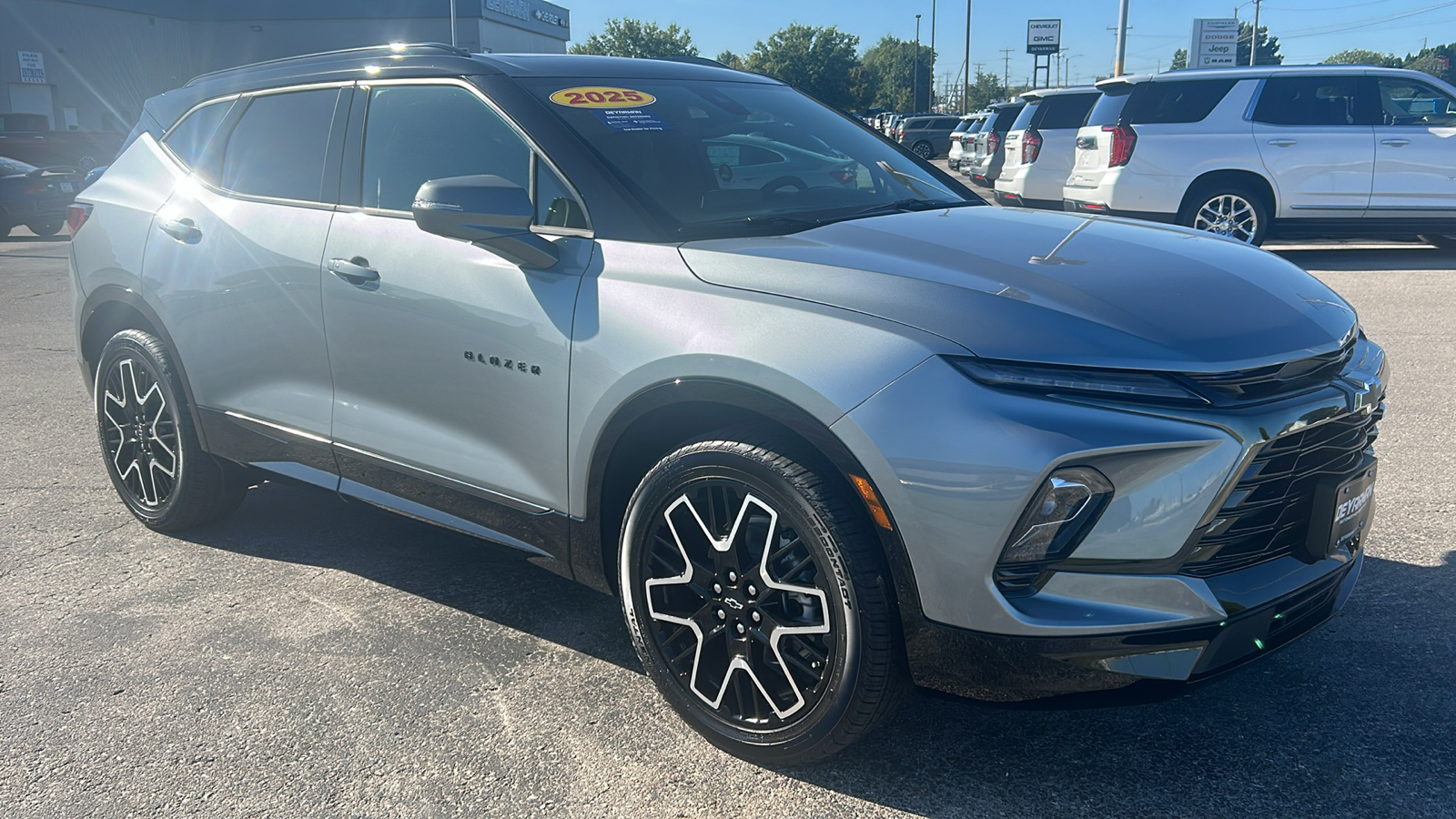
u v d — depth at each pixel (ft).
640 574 8.83
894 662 7.61
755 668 8.23
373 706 9.45
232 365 12.31
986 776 8.23
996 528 6.93
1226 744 8.53
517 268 9.46
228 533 13.79
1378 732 8.60
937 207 10.75
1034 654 7.09
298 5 152.05
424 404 10.41
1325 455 7.91
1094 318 7.43
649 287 8.62
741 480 7.97
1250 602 7.33
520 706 9.41
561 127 9.91
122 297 13.37
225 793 8.23
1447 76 239.09
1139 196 34.01
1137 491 6.95
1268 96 32.86
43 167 57.36
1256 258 9.20
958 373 7.15
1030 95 43.24
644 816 7.86
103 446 14.20
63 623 11.18
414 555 12.93
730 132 10.96
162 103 14.23
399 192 10.79
